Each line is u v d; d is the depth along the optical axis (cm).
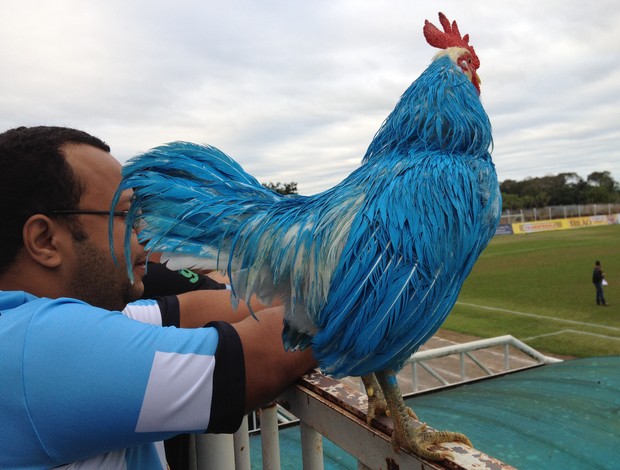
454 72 212
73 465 121
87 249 142
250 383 144
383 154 194
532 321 1539
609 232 5225
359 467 160
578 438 288
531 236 5262
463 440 145
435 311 152
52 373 113
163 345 124
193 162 188
